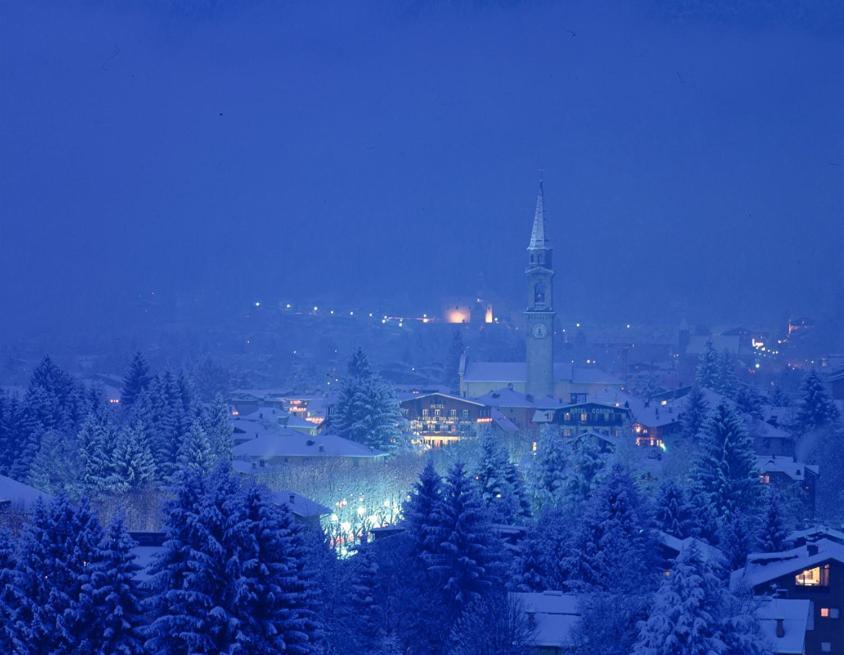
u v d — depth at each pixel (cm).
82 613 8212
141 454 18775
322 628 9525
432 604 11812
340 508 18025
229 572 8300
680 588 9156
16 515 13112
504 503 16862
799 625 10512
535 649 10581
